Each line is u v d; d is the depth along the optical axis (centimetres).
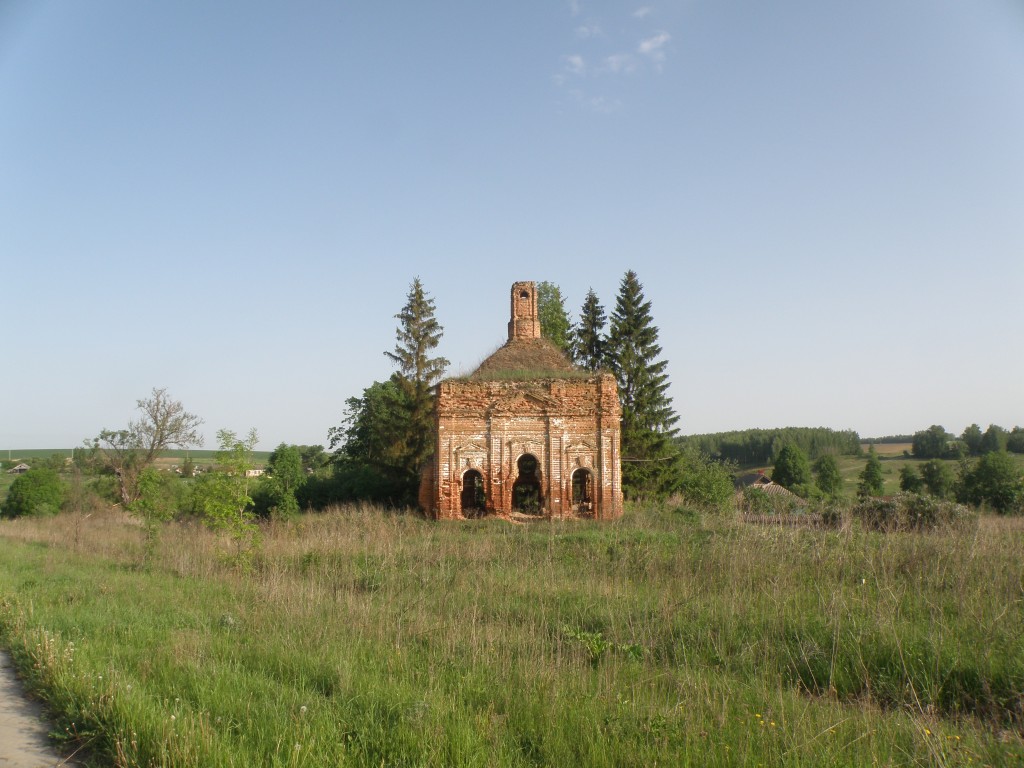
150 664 1000
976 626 1070
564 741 725
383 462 4941
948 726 788
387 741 714
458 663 1011
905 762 689
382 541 2278
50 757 732
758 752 699
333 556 2073
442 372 5278
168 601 1552
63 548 2809
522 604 1430
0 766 706
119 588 1714
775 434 11675
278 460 4397
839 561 1548
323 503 4000
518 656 1031
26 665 1035
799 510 2728
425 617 1284
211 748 682
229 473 2181
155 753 681
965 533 1677
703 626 1195
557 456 3111
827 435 11644
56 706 857
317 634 1159
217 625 1305
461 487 3128
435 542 2297
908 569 1455
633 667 995
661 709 813
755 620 1198
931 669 940
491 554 2059
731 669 1027
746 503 3116
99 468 6300
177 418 6406
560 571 1817
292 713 784
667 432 5278
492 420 3125
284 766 656
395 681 916
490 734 742
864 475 6712
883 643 1013
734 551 1666
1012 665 916
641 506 3372
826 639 1068
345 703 834
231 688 881
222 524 2152
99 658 1034
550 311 6406
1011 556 1432
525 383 3150
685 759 673
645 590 1534
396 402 5028
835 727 743
